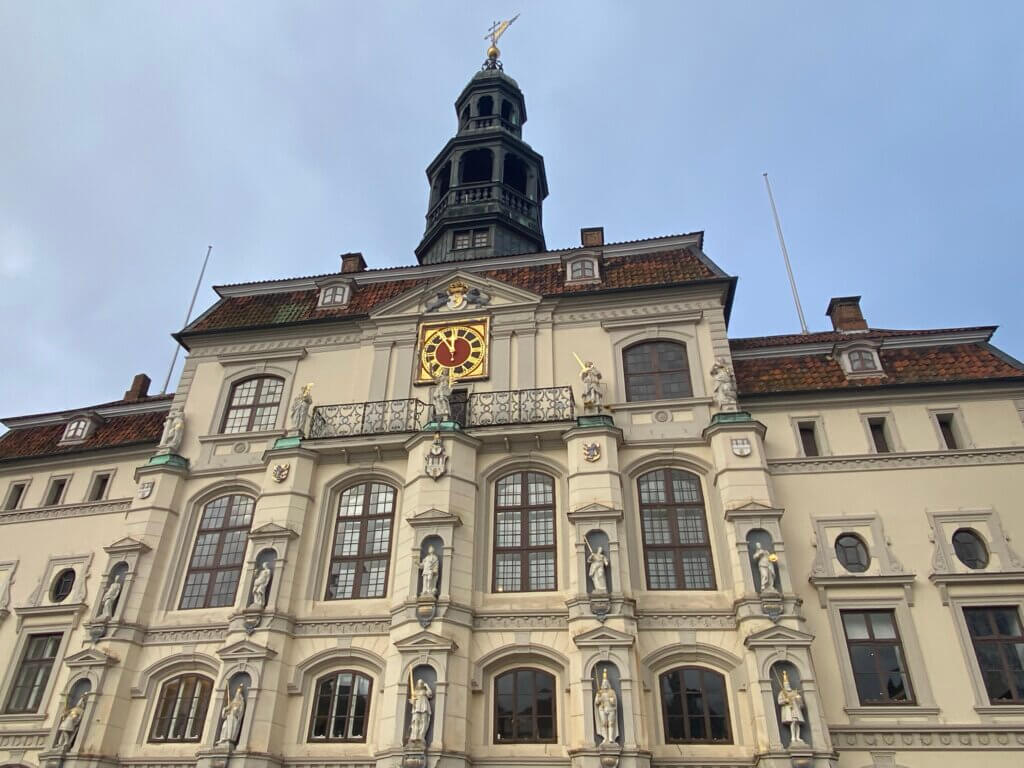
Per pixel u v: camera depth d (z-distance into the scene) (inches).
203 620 816.9
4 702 856.3
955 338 901.8
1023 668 684.7
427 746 652.7
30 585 948.0
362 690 740.7
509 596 756.0
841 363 897.5
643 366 914.7
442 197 1310.3
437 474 801.6
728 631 711.7
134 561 844.6
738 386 886.4
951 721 661.3
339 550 828.0
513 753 674.2
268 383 1003.3
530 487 825.5
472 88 1476.4
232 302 1117.7
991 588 719.1
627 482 812.6
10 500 1050.7
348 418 913.5
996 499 768.3
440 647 695.7
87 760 731.4
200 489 910.4
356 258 1195.3
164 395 1168.8
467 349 957.2
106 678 777.6
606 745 629.9
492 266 1070.4
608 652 677.9
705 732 671.8
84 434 1079.0
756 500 757.9
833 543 765.3
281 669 745.0
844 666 693.9
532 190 1325.0
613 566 726.5
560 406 865.5
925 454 801.6
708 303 935.0
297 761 706.2
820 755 615.5
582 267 1015.0
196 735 754.8
